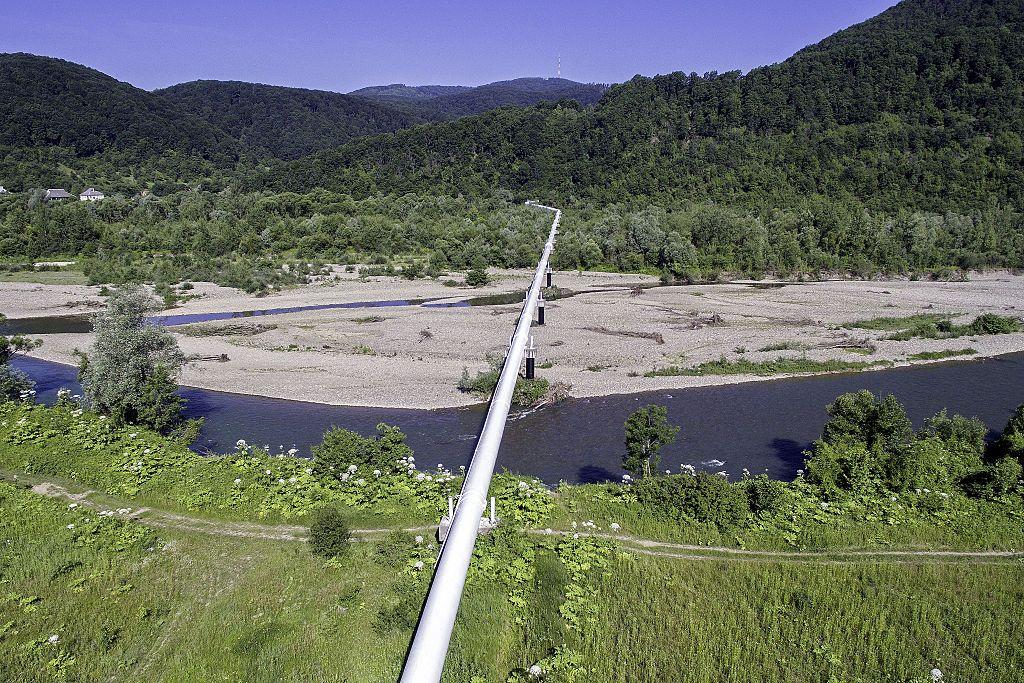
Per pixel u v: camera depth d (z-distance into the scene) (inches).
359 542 754.8
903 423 1063.6
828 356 1875.0
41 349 2006.6
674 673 585.6
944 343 2010.3
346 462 914.7
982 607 661.3
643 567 717.9
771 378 1706.4
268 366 1828.2
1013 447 954.7
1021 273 3363.7
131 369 1214.9
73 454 986.7
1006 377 1722.4
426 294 3014.3
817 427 1375.5
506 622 642.2
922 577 699.4
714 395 1581.0
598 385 1637.6
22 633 613.6
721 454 1242.0
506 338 2086.6
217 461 962.7
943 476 911.7
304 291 3041.3
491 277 3385.8
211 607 649.0
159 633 617.6
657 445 1034.1
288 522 801.6
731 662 597.9
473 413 1475.1
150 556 736.3
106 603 656.4
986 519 804.0
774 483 893.8
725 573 709.3
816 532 775.1
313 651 584.7
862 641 621.6
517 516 806.5
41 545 753.6
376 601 649.0
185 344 2039.9
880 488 881.5
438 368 1792.6
